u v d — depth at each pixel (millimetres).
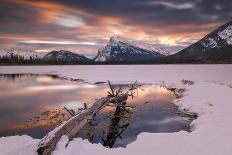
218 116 15773
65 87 37219
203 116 16125
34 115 18547
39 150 9148
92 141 13039
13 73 75875
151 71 75062
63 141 10508
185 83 37125
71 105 22500
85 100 25234
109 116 18125
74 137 12117
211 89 29297
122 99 23234
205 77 50000
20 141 11875
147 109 20438
